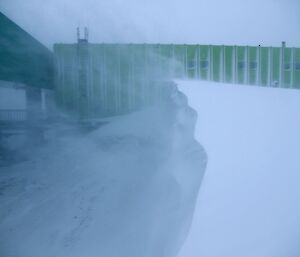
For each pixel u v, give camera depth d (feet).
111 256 5.37
